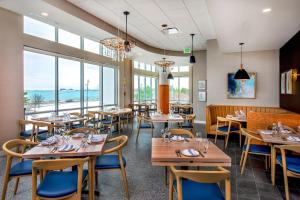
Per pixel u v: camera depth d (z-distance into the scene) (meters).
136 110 9.55
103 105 8.18
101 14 4.92
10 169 2.48
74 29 5.74
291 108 5.05
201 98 9.02
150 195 2.76
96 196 2.73
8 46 4.55
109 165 2.70
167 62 7.95
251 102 6.63
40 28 5.29
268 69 6.42
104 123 6.30
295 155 3.38
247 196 2.76
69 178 2.26
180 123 6.05
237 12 3.36
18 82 4.78
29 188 2.95
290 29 4.27
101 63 7.73
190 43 7.85
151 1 4.20
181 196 1.78
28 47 4.96
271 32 4.48
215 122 6.53
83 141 2.84
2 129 4.49
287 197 2.63
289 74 5.02
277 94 6.33
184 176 1.73
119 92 8.88
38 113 5.47
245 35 4.73
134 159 4.20
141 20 5.33
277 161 3.10
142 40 7.41
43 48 5.31
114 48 4.91
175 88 12.30
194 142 2.84
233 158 4.32
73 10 4.36
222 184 2.76
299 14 3.43
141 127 5.79
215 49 7.09
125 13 4.83
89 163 2.48
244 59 6.70
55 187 2.06
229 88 6.87
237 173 3.52
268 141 3.11
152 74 12.75
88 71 7.25
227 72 6.91
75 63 6.66
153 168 3.71
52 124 4.40
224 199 1.85
